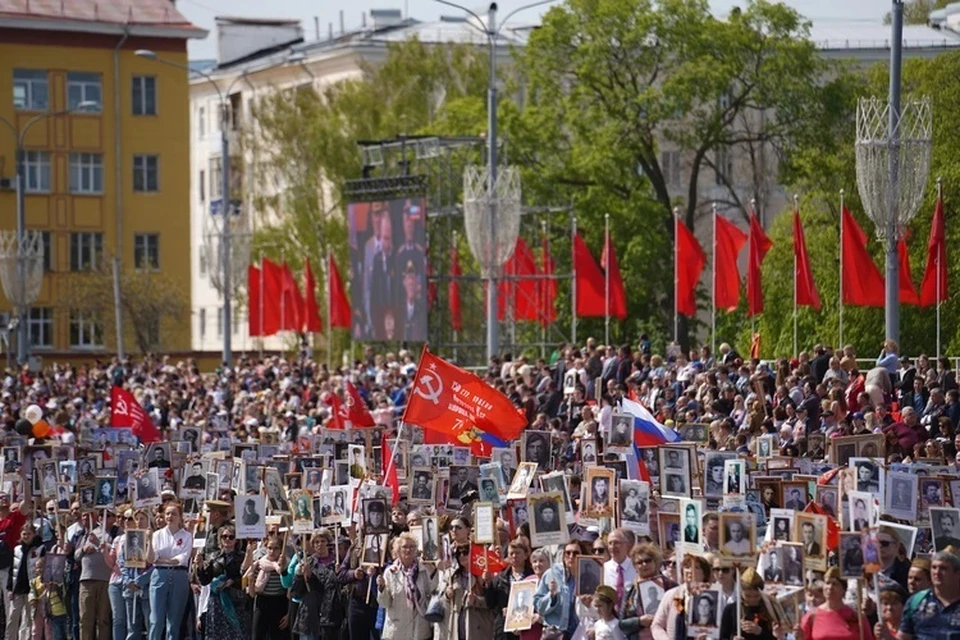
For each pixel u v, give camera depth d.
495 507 34.50
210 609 39.31
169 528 40.69
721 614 26.52
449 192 99.12
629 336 102.94
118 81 144.25
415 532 35.06
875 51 125.75
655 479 36.16
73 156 143.50
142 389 79.12
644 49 99.62
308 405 68.94
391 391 68.38
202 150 172.62
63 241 143.38
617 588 29.27
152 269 142.50
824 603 25.69
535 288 92.62
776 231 91.06
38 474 46.31
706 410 48.31
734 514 27.23
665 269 101.44
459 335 98.88
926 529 30.70
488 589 32.44
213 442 53.47
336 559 37.31
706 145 101.25
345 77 145.75
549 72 102.50
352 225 101.06
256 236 129.25
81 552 42.78
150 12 145.00
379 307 99.06
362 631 36.50
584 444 38.50
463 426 40.75
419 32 150.38
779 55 99.44
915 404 46.12
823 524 27.02
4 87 141.38
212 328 173.38
